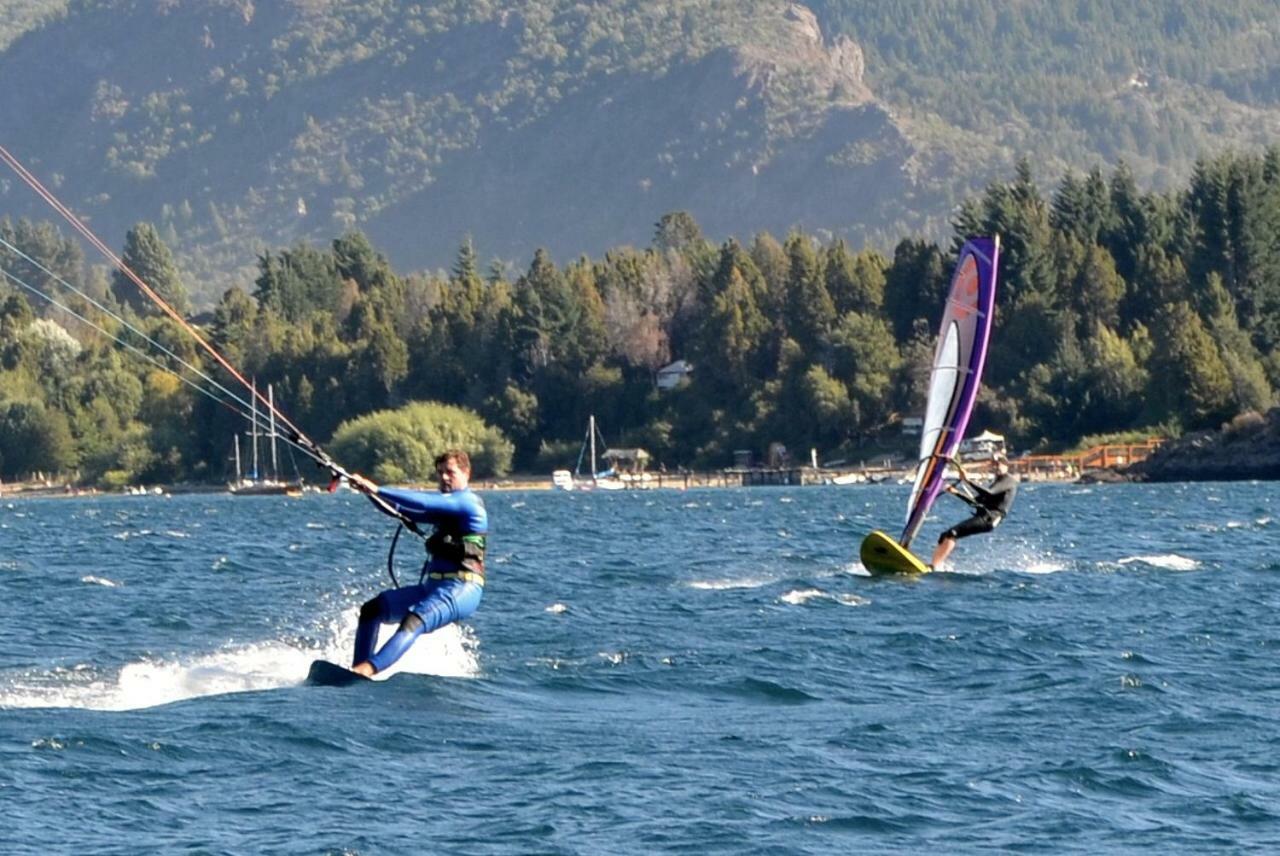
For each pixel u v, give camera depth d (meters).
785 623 93.94
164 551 178.00
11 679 73.44
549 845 48.94
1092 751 60.00
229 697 68.31
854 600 105.38
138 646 87.62
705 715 66.81
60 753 58.19
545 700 69.38
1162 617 95.94
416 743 60.78
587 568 137.75
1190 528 190.75
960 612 98.56
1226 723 64.69
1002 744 61.25
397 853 48.22
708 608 102.38
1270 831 50.66
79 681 72.88
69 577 136.25
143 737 60.59
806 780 55.94
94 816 51.44
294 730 61.94
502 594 112.88
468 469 73.94
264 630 95.38
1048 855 48.56
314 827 50.50
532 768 57.41
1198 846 49.28
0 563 157.00
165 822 50.94
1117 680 73.00
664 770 57.19
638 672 76.06
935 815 52.19
